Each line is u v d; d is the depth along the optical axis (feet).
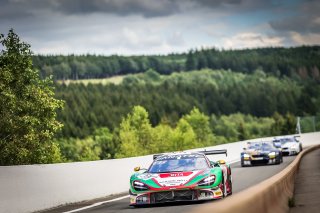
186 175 98.68
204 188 96.63
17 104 177.47
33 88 184.34
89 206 113.29
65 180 123.95
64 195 121.70
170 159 106.73
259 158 228.84
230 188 113.70
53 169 120.57
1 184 102.42
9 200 103.24
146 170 108.17
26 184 109.70
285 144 312.71
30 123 176.65
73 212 102.53
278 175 84.69
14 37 186.60
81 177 131.03
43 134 183.01
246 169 209.87
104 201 123.65
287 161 248.32
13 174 106.52
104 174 143.13
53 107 184.96
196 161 104.99
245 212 40.06
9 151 172.96
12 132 176.35
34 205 110.32
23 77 186.91
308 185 125.18
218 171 101.24
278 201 71.72
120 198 129.59
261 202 52.11
